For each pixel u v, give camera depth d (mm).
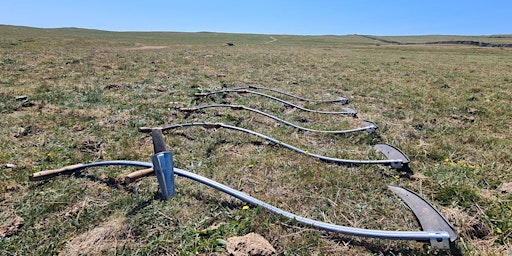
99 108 6344
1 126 5062
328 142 4930
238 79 10594
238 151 4434
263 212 2895
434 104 7512
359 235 2586
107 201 3127
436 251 2512
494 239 2684
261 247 2404
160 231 2721
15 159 3979
